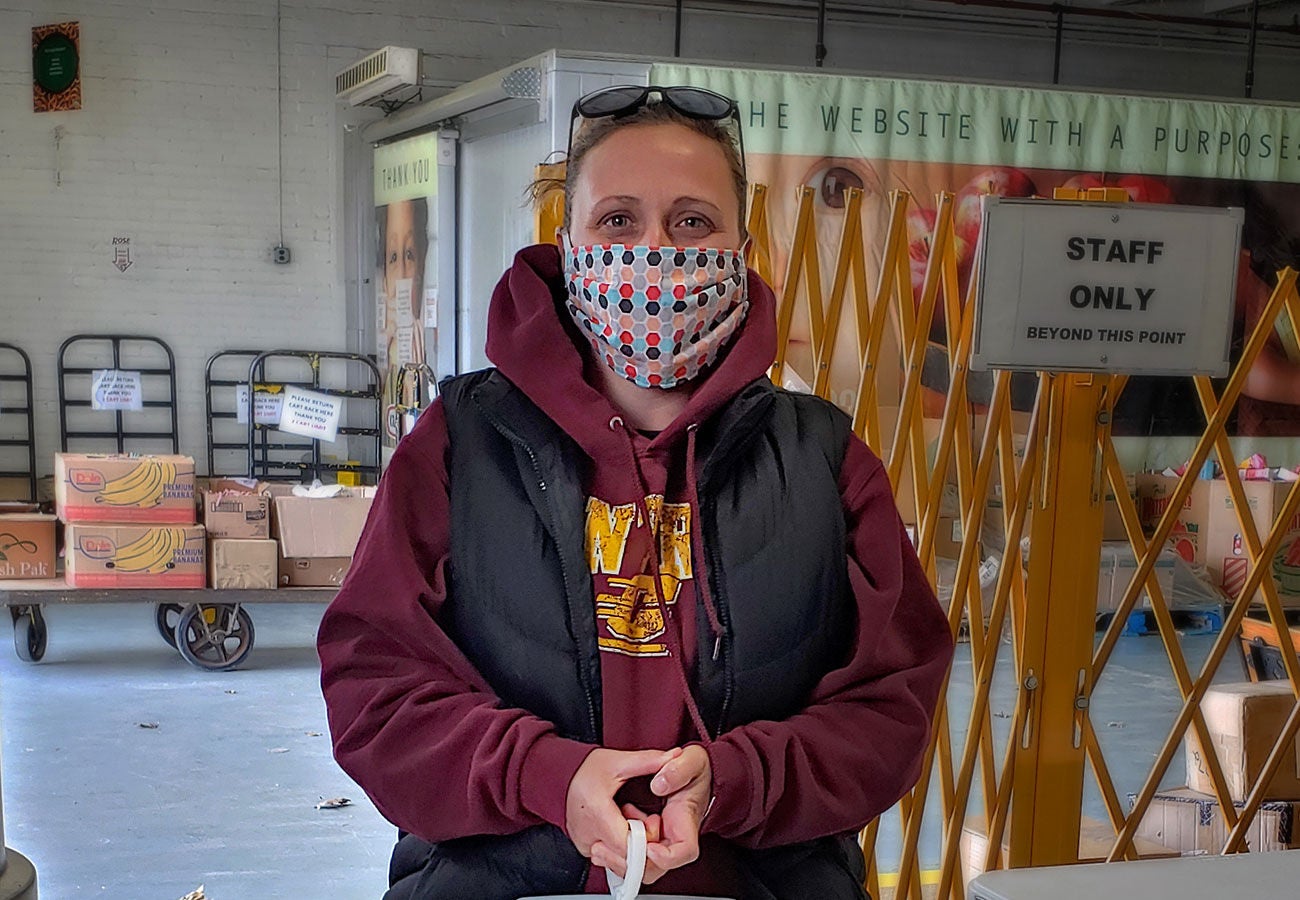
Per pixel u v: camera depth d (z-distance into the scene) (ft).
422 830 3.90
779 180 18.93
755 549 4.03
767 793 3.73
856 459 4.39
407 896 4.04
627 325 4.21
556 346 4.08
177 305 26.89
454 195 23.24
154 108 26.35
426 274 23.94
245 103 26.84
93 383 26.30
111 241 26.37
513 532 4.02
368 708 3.96
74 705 17.47
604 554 4.04
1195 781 9.26
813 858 4.14
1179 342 6.84
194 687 18.61
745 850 4.04
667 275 4.18
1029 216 6.58
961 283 19.86
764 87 18.62
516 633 3.98
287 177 27.25
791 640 4.03
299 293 27.55
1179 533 22.59
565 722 3.94
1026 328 6.66
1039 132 20.17
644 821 3.60
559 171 5.66
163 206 26.61
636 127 4.29
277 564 19.21
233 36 26.63
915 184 19.61
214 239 26.96
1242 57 32.55
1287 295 7.22
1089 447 7.02
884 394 19.24
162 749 15.61
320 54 27.17
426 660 4.06
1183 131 20.98
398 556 4.02
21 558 18.76
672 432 4.08
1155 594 7.40
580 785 3.63
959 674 19.01
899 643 4.31
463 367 23.26
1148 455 22.48
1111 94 20.51
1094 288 6.70
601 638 3.99
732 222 4.38
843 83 19.06
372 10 27.35
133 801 13.78
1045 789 7.19
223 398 27.32
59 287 26.20
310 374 27.76
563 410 4.04
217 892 11.53
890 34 30.50
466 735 3.80
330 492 19.84
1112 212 6.66
